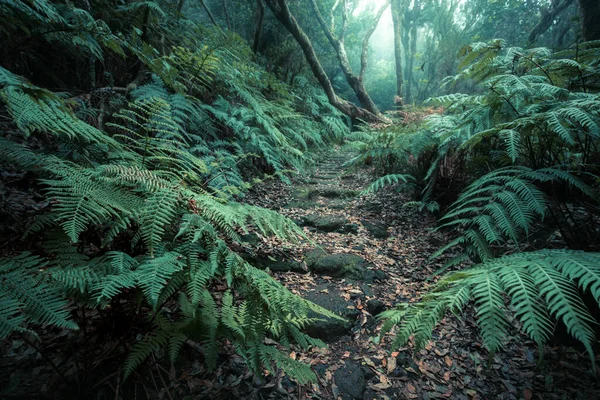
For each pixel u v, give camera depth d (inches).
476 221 67.1
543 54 98.0
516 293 39.6
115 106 116.2
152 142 68.0
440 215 140.6
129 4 139.6
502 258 52.3
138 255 55.7
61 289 42.8
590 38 167.6
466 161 130.6
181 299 55.8
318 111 401.1
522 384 67.1
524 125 76.0
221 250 54.2
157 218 48.5
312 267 106.1
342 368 69.7
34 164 48.1
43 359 55.2
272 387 61.8
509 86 88.5
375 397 63.9
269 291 53.1
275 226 71.1
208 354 50.5
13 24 85.4
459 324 83.3
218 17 425.4
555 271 41.7
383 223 148.3
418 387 66.7
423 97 590.6
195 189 70.0
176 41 189.6
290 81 405.1
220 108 177.3
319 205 169.8
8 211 72.1
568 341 74.5
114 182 54.3
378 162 207.0
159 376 57.2
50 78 132.2
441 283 49.6
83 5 123.2
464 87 451.2
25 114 42.7
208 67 155.9
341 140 367.2
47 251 46.5
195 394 57.0
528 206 65.3
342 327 79.8
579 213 91.0
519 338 77.0
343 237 133.2
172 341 50.3
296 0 436.1
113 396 52.6
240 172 174.6
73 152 64.7
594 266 39.8
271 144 200.2
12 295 36.4
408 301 94.0
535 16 548.1
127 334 58.8
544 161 92.7
